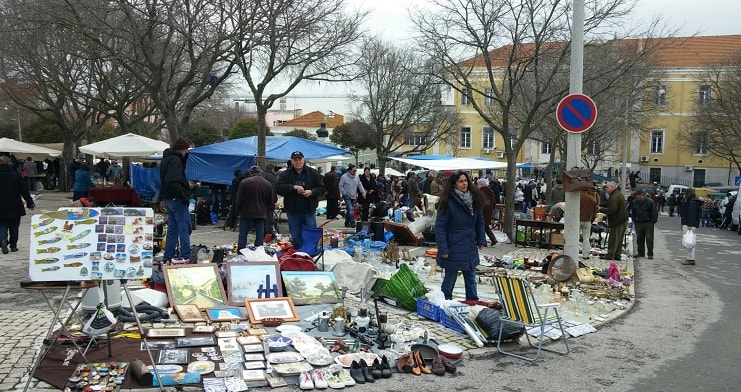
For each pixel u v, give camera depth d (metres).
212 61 13.95
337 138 47.09
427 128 40.75
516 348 6.66
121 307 6.93
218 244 13.15
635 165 54.91
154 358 5.61
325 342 6.36
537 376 5.75
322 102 87.81
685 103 51.94
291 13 14.35
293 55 15.38
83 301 6.76
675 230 25.88
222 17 13.52
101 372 5.18
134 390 4.89
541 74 21.25
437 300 7.65
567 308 8.36
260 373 5.39
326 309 7.81
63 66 22.84
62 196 27.38
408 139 42.78
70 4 12.53
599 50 18.81
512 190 16.42
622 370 5.99
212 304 7.50
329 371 5.48
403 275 8.25
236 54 14.55
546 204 26.55
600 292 9.62
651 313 8.69
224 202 18.78
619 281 10.66
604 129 29.02
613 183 13.72
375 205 19.05
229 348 5.99
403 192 26.86
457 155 55.06
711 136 39.88
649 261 14.73
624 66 17.22
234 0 13.69
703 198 32.34
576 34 10.20
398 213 16.94
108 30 14.23
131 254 5.14
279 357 5.70
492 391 5.31
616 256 13.83
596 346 6.85
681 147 49.75
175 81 21.11
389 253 11.68
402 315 7.81
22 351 5.76
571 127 10.09
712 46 51.28
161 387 4.90
